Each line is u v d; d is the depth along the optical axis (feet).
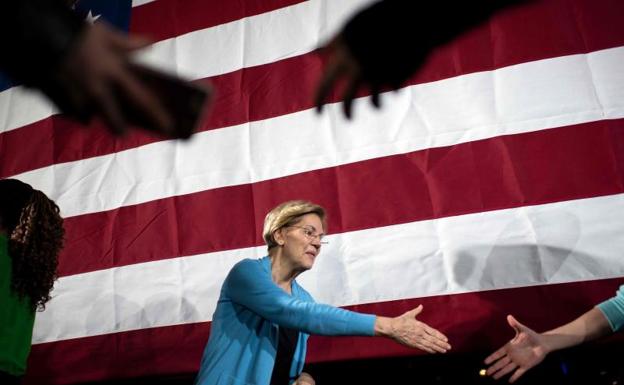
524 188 5.48
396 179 5.98
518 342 4.37
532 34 5.86
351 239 5.99
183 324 6.43
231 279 5.03
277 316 4.61
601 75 5.50
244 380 4.66
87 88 1.31
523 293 5.27
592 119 5.41
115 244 6.98
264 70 7.00
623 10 5.58
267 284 4.80
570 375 5.31
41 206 5.37
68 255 7.12
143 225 6.93
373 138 6.21
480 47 6.02
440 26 1.70
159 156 7.14
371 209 6.00
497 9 1.73
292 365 5.23
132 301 6.70
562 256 5.21
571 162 5.38
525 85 5.74
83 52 1.29
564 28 5.75
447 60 6.12
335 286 5.92
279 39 7.06
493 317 5.32
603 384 5.21
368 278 5.83
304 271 5.86
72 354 6.77
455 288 5.51
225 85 7.12
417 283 5.65
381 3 1.70
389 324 4.40
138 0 8.11
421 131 6.02
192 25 7.65
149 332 6.53
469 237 5.57
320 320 4.47
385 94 6.28
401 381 5.96
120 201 7.14
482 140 5.75
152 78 1.38
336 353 5.81
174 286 6.58
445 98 6.02
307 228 5.29
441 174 5.83
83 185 7.39
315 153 6.40
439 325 5.48
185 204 6.81
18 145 7.96
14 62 1.27
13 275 5.03
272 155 6.60
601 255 5.09
